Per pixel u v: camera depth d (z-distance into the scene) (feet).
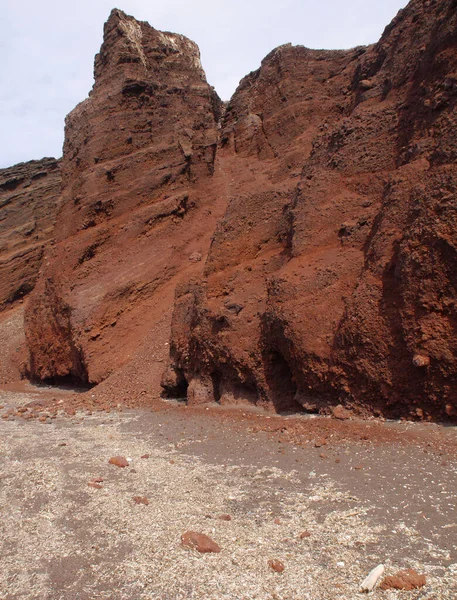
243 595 12.21
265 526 15.62
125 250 62.34
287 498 17.66
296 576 12.74
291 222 36.94
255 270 37.73
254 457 22.76
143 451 25.61
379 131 35.86
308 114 68.80
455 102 29.71
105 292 57.67
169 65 77.71
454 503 15.67
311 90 70.44
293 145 65.82
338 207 34.55
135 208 65.72
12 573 13.92
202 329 36.81
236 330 34.47
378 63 51.24
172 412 35.19
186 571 13.37
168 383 40.73
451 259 24.17
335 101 67.56
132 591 12.74
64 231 65.72
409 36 39.96
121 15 76.54
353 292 28.45
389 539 13.99
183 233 64.39
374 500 16.58
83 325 55.72
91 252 61.93
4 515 17.79
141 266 60.54
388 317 26.23
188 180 69.26
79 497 19.01
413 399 24.64
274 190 41.73
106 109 69.82
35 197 120.88
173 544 14.80
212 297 38.17
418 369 24.36
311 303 30.35
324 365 28.30
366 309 26.91
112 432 30.94
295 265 33.17
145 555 14.34
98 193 64.85
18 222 119.03
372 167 34.94
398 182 29.68
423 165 29.25
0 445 28.43
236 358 33.60
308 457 21.83
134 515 17.04
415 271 25.22
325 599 11.78
